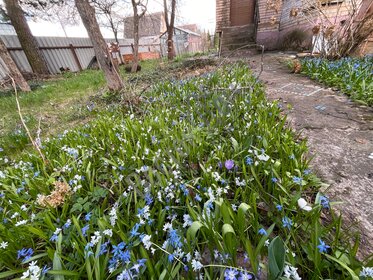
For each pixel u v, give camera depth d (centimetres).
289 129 187
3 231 114
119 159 170
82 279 92
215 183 128
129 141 195
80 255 95
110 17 1334
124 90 357
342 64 395
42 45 1252
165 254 93
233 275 72
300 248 94
